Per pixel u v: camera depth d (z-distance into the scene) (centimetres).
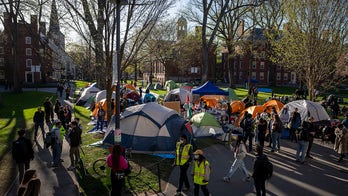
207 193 848
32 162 1238
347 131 1332
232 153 1459
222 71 9056
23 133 1006
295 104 1988
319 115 1942
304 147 1305
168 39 5128
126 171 843
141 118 1426
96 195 926
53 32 3550
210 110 2286
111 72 1532
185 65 7144
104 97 2503
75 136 1155
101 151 1388
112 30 1435
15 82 4488
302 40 2242
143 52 3172
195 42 6269
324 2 2111
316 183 1077
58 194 929
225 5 3309
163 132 1409
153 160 1296
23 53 6994
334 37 2150
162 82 8069
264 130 1463
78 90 5044
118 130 1012
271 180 1095
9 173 1120
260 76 7944
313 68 2225
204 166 838
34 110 2853
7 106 3145
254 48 4838
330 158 1405
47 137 1180
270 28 4081
